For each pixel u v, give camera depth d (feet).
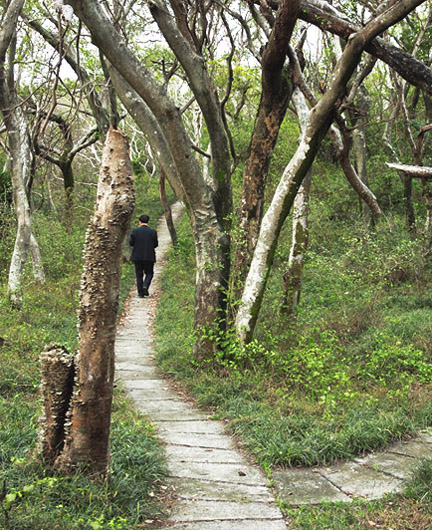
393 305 39.04
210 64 39.11
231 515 13.97
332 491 15.52
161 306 46.26
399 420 19.89
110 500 13.46
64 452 13.93
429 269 44.52
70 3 24.25
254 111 83.51
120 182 13.50
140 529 12.96
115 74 29.43
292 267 30.96
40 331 31.27
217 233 28.91
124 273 58.90
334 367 26.37
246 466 17.35
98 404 13.69
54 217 63.46
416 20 47.34
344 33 25.61
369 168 65.26
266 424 20.02
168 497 14.96
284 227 51.16
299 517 13.65
